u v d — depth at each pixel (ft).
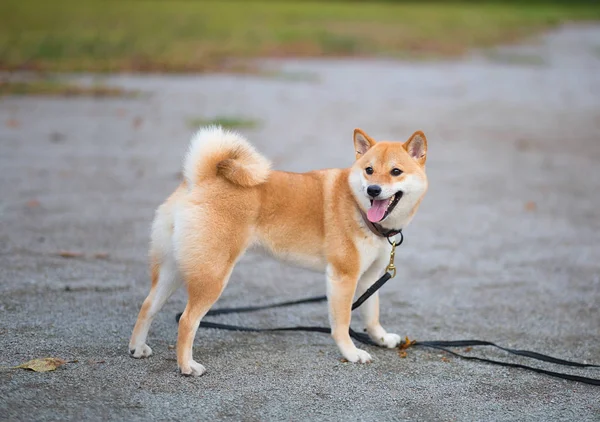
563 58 94.73
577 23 156.35
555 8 200.23
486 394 14.74
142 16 113.29
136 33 90.63
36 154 35.91
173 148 38.65
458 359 16.61
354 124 48.29
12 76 60.18
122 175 32.65
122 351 15.94
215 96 57.52
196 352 16.28
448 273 22.68
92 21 100.22
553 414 13.92
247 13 133.49
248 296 20.39
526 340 17.89
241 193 15.51
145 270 21.52
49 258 21.94
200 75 69.31
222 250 15.11
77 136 40.73
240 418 13.17
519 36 122.72
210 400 13.84
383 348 17.26
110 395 13.76
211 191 15.30
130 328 17.30
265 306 19.61
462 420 13.57
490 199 31.81
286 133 44.14
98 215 26.66
